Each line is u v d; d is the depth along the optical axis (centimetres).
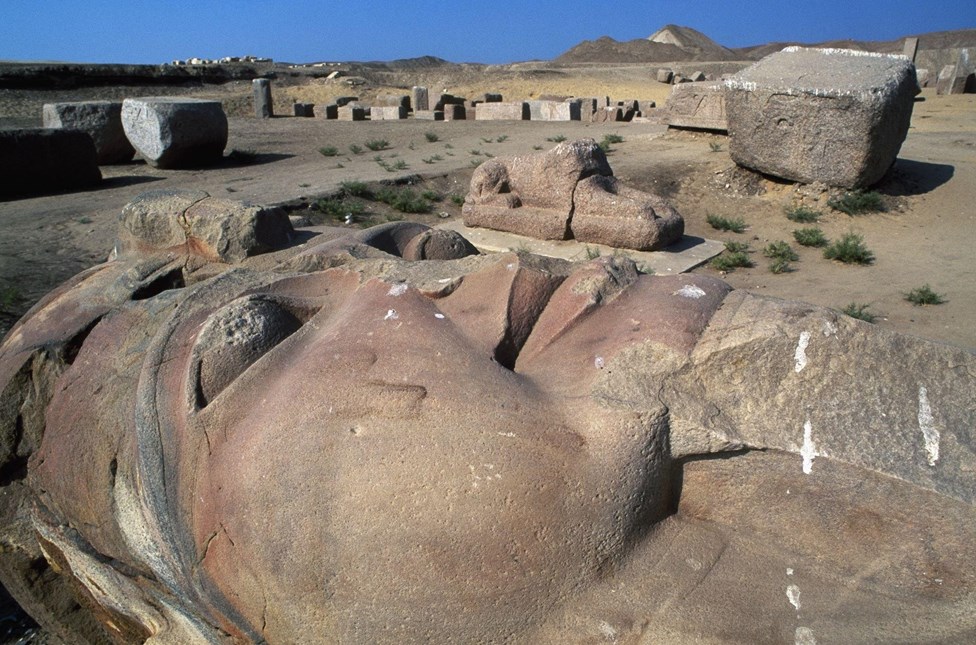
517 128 1569
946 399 168
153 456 210
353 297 231
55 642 301
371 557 172
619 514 170
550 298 220
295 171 1111
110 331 262
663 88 2703
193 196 342
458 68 3756
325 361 197
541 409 178
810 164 831
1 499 279
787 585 168
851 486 164
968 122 1363
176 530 205
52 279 646
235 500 191
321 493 179
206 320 223
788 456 167
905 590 163
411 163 1128
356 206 879
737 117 868
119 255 344
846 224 787
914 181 874
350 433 181
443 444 174
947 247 712
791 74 836
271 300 231
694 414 172
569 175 729
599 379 182
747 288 630
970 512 154
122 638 279
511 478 169
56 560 275
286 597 184
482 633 170
